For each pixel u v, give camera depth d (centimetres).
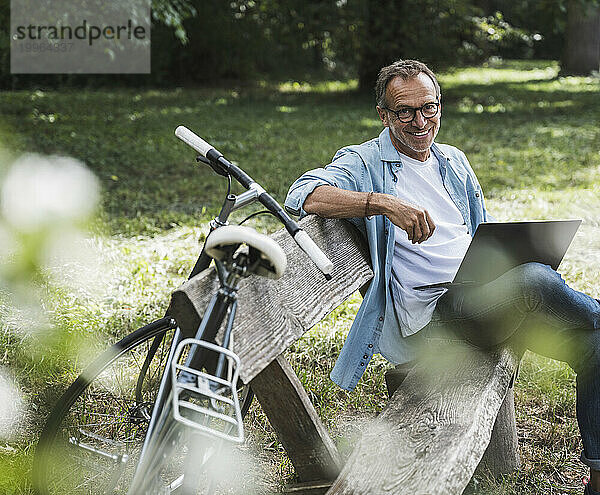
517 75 2491
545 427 339
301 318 246
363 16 1733
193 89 2005
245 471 295
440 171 304
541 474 298
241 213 719
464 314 274
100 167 918
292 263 255
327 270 206
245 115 1475
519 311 260
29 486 257
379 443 226
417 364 286
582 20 2334
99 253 527
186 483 200
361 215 268
